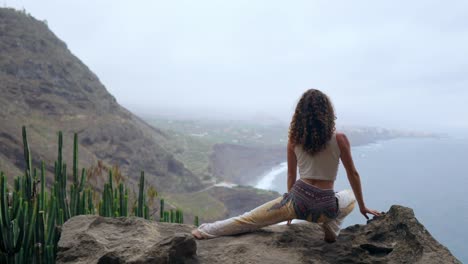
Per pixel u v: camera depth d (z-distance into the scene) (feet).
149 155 342.64
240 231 15.21
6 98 278.87
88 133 298.56
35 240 19.11
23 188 20.38
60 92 325.42
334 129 13.05
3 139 223.10
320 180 13.33
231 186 397.60
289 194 13.91
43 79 321.52
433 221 394.52
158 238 15.31
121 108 392.88
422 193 547.49
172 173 361.51
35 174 20.85
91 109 333.01
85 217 17.29
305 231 15.35
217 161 581.53
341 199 14.08
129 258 13.35
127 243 14.56
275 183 599.16
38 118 280.31
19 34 340.80
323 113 12.96
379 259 13.29
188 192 350.84
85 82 362.94
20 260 18.79
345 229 15.31
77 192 22.12
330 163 13.11
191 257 13.62
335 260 13.61
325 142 12.90
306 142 13.06
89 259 14.24
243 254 13.82
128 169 310.04
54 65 340.39
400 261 13.02
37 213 19.15
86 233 15.40
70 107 317.01
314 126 12.99
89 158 251.19
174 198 317.42
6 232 18.28
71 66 361.10
